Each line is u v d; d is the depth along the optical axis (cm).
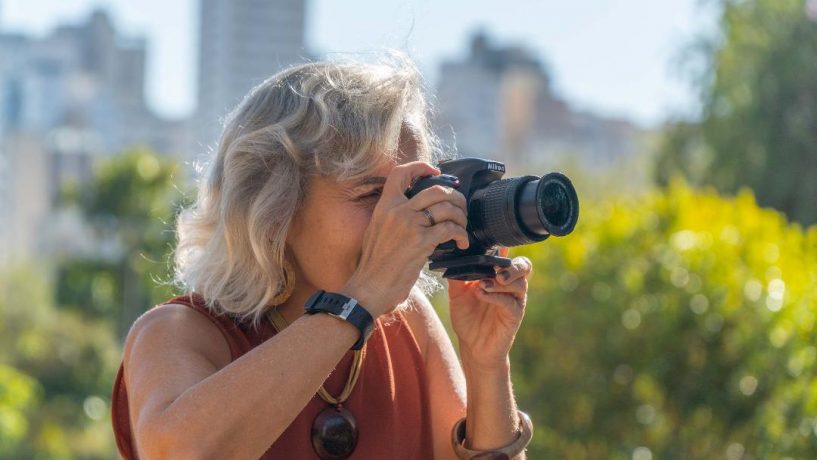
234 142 298
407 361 323
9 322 3516
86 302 4731
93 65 19675
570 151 3972
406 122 303
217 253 300
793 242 782
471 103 16675
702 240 788
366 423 308
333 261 296
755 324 728
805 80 2125
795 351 694
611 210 855
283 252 298
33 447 2609
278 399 267
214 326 299
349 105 294
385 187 287
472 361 317
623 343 790
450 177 291
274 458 294
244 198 295
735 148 2134
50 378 3347
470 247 296
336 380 306
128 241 4712
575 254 823
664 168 2298
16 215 13988
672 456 759
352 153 292
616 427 791
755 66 2162
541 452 805
